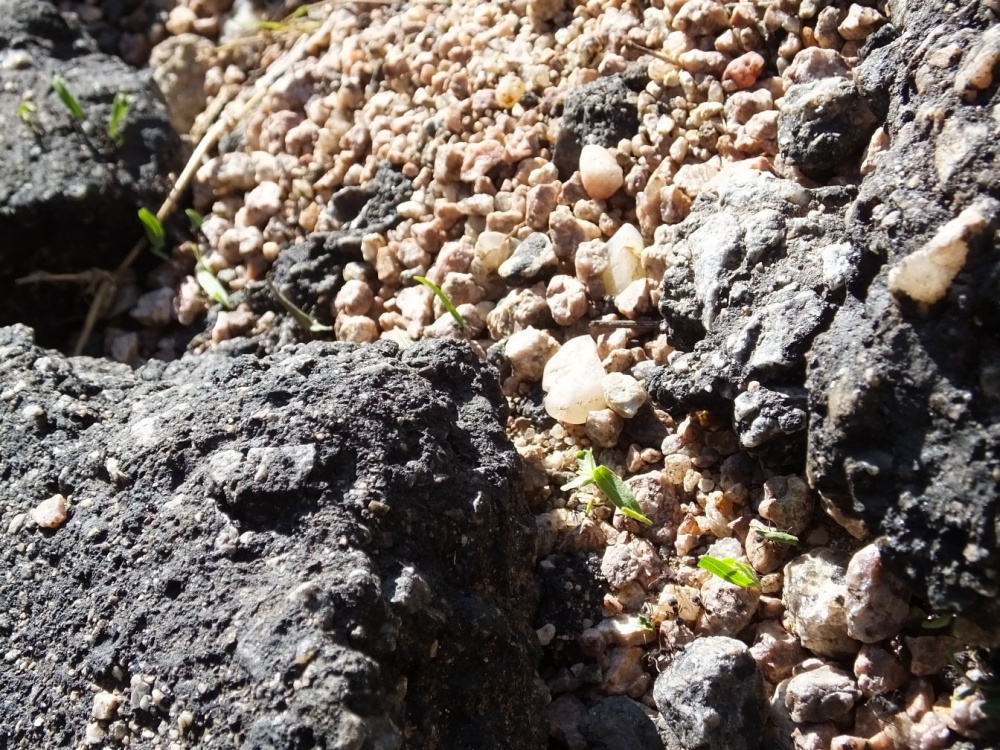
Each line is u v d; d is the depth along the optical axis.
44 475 0.13
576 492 0.13
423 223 0.16
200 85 0.21
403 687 0.10
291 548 0.11
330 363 0.12
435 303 0.16
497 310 0.15
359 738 0.09
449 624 0.11
